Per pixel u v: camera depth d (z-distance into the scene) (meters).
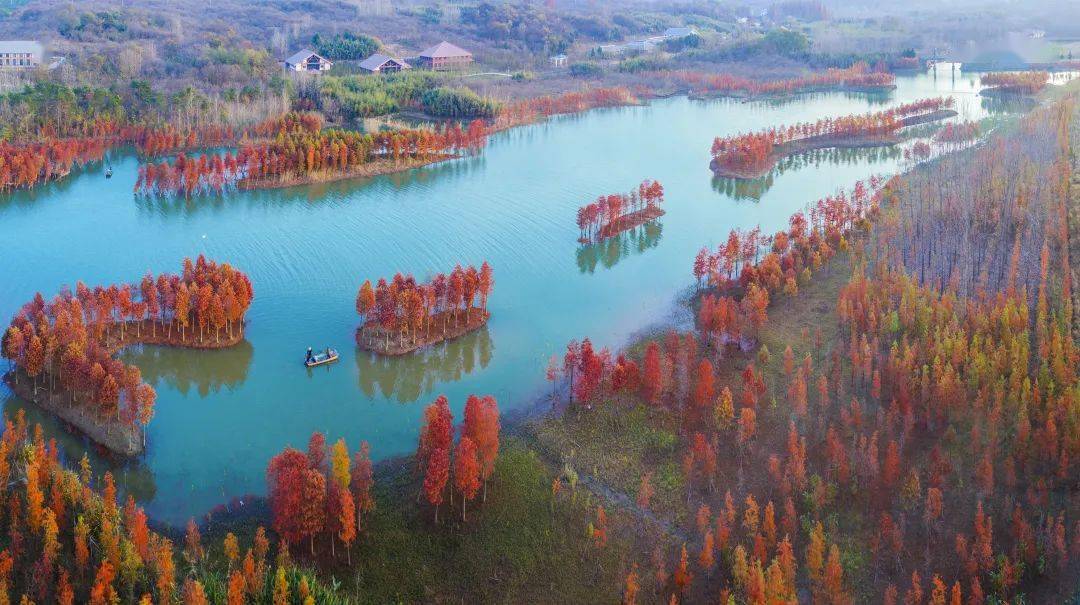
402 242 182.38
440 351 136.25
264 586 79.94
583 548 90.75
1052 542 86.44
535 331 143.50
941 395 105.62
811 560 83.44
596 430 111.56
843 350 127.31
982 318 120.88
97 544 83.50
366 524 93.19
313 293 154.75
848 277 157.88
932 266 150.25
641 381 117.44
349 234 186.50
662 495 98.88
